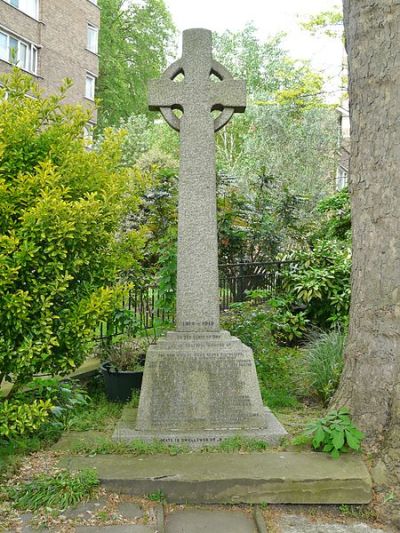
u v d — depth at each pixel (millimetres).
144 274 7789
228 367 4988
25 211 4207
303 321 8320
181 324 5266
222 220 10789
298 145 24672
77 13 24906
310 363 6645
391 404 4453
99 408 6051
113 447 4621
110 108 33688
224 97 5434
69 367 4574
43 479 4043
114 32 33469
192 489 4035
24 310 4109
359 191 4770
